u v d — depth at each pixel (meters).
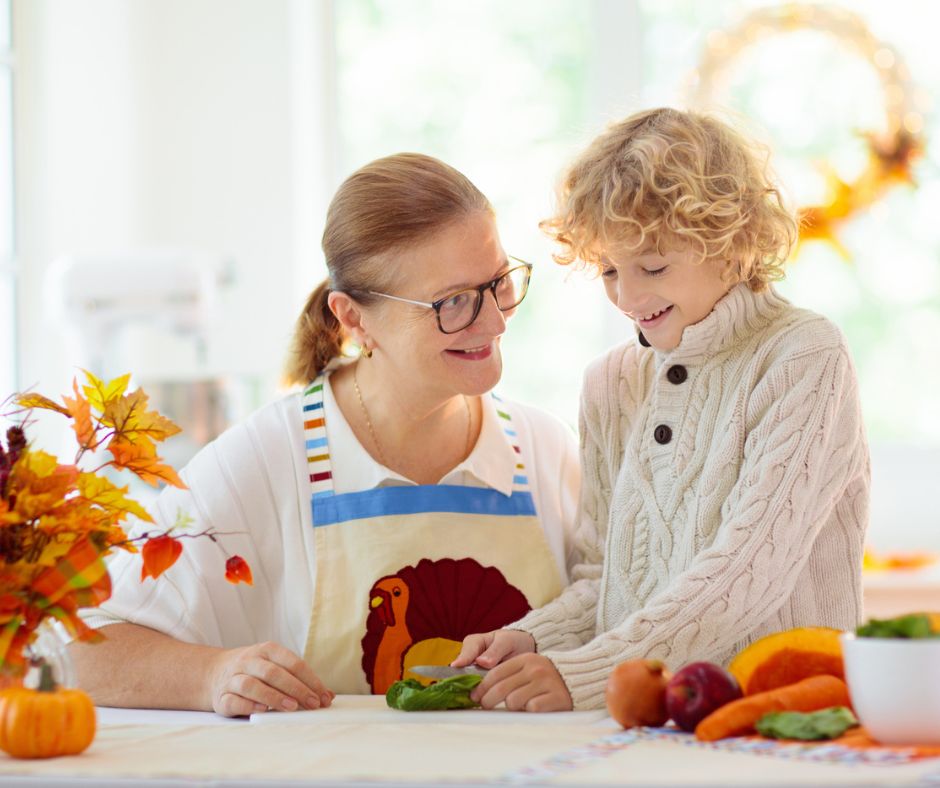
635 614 1.32
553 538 1.68
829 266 3.51
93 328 2.99
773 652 1.14
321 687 1.35
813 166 3.51
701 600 1.30
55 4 3.32
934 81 3.48
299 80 3.73
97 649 1.46
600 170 1.43
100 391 1.23
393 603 1.56
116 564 1.57
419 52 3.73
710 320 1.45
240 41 3.71
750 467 1.38
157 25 3.74
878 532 3.48
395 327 1.52
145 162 3.71
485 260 1.50
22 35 3.28
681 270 1.42
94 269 2.98
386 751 1.03
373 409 1.63
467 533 1.60
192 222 3.73
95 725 1.08
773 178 1.53
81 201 3.40
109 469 2.76
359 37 3.75
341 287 1.57
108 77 3.53
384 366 1.59
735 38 3.55
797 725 1.02
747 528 1.33
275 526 1.60
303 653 1.56
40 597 1.13
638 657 1.29
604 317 3.61
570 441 1.77
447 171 1.54
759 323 1.48
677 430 1.49
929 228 3.47
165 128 3.74
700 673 1.09
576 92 3.67
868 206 3.49
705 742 1.04
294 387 1.75
